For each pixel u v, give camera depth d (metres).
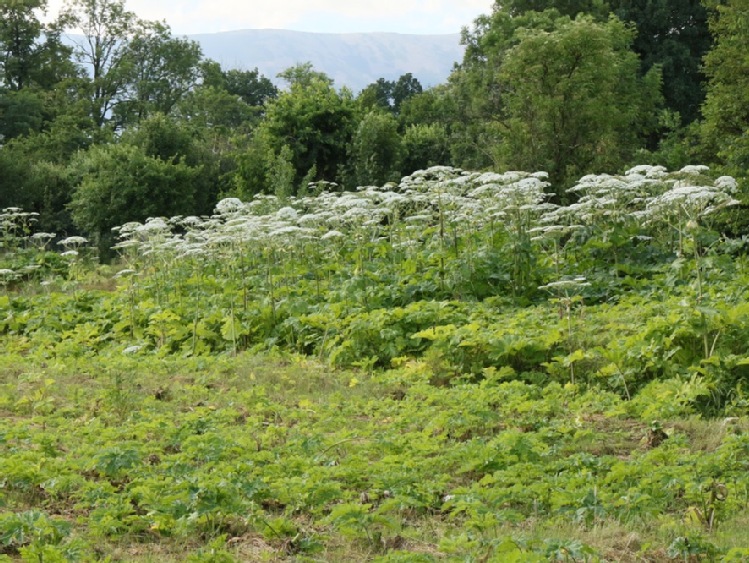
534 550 6.03
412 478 7.63
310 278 17.88
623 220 17.39
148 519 6.87
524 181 15.84
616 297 15.32
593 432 9.36
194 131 47.91
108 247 31.83
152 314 16.17
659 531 6.76
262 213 22.02
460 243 16.84
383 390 11.98
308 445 8.80
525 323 13.44
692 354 11.30
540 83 31.19
